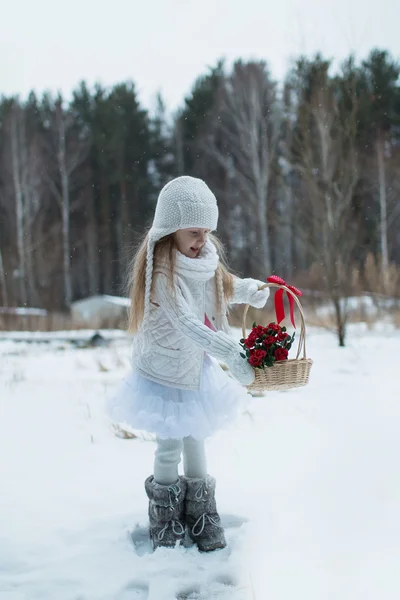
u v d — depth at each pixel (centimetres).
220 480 347
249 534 275
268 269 2069
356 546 261
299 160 1141
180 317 267
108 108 2972
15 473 373
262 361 253
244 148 2183
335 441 415
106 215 2975
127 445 432
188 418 266
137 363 284
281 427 457
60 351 1033
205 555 262
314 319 1116
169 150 3025
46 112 3041
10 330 1502
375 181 2344
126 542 272
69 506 317
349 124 989
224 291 306
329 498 314
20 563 254
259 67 2570
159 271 277
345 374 670
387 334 1024
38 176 2691
